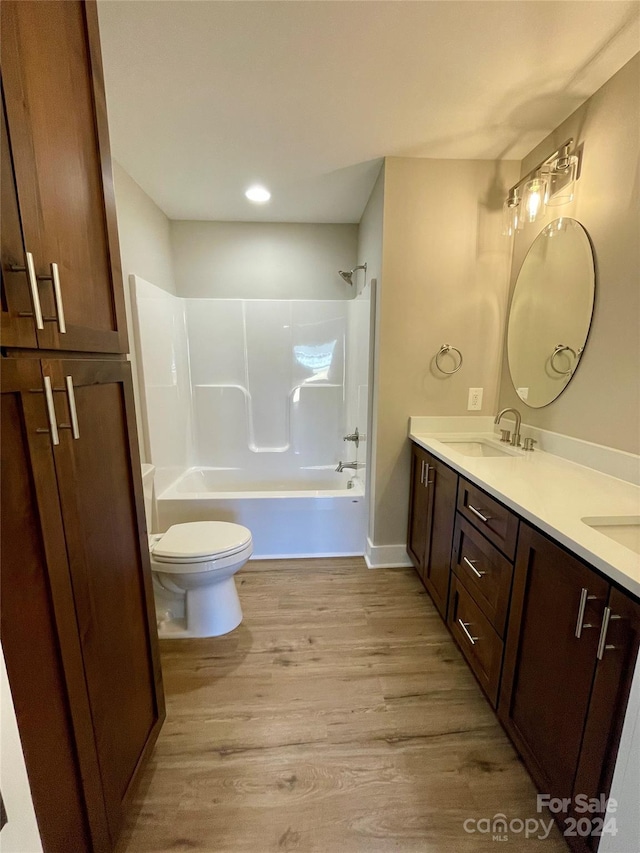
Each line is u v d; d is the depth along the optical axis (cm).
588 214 151
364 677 155
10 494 59
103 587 88
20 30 61
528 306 193
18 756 51
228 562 170
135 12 109
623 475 135
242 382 305
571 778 93
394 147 185
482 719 137
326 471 313
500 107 154
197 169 205
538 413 186
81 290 81
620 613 77
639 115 128
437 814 108
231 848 100
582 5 108
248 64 130
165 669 159
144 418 222
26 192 63
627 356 134
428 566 199
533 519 106
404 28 116
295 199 247
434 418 223
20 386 61
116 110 154
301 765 121
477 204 202
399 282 208
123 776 97
